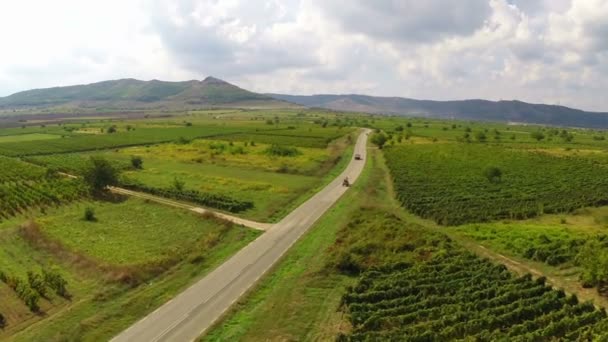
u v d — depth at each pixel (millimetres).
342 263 52625
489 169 99750
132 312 43094
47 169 112125
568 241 57500
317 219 72688
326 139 186500
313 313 42312
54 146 169125
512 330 36688
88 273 52344
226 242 62438
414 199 83250
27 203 84125
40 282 47062
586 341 33938
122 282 49094
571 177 105812
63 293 47250
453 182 98812
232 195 88875
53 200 86562
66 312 43062
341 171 118250
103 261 54562
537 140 199250
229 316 42031
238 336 38625
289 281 49344
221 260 55875
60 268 54656
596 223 70562
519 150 157000
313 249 59062
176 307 44031
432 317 40094
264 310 42969
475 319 38375
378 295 44469
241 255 57406
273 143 174875
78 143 177500
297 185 98875
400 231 62906
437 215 73625
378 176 110250
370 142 183625
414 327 37906
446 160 130000
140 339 38531
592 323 37750
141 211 79750
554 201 82625
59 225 70000
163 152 151875
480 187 94562
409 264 52875
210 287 48250
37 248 61281
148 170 117938
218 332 39375
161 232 67562
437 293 44781
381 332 37562
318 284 48750
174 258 55656
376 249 57594
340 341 36656
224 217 73938
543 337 35781
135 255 57219
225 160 133750
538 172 112125
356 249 56938
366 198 86500
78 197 89438
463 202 81438
